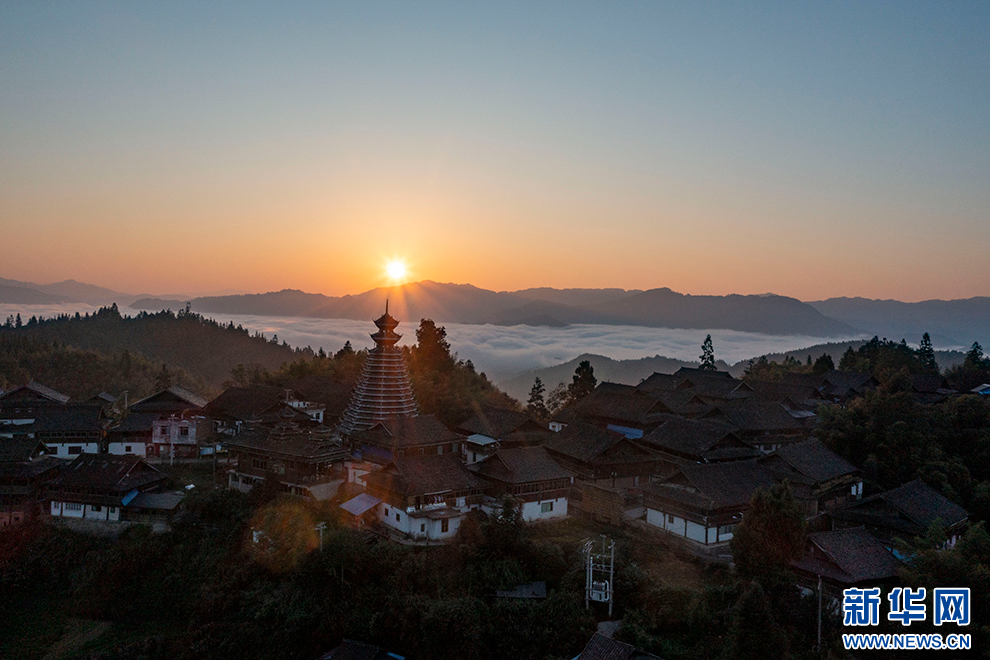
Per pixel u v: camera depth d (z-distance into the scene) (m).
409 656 44.16
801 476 59.66
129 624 50.75
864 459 69.25
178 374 161.88
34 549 55.84
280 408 78.94
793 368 128.38
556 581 48.69
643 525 56.72
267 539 52.09
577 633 43.88
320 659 44.31
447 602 45.22
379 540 51.72
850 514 55.25
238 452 65.06
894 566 45.50
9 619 50.72
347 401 87.62
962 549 46.94
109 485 59.06
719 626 42.41
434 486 54.12
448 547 50.28
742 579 45.78
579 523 58.59
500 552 49.44
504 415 77.88
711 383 92.56
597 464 63.66
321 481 60.12
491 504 56.06
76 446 74.06
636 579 46.56
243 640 46.75
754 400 81.94
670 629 43.47
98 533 57.88
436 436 68.94
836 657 40.31
